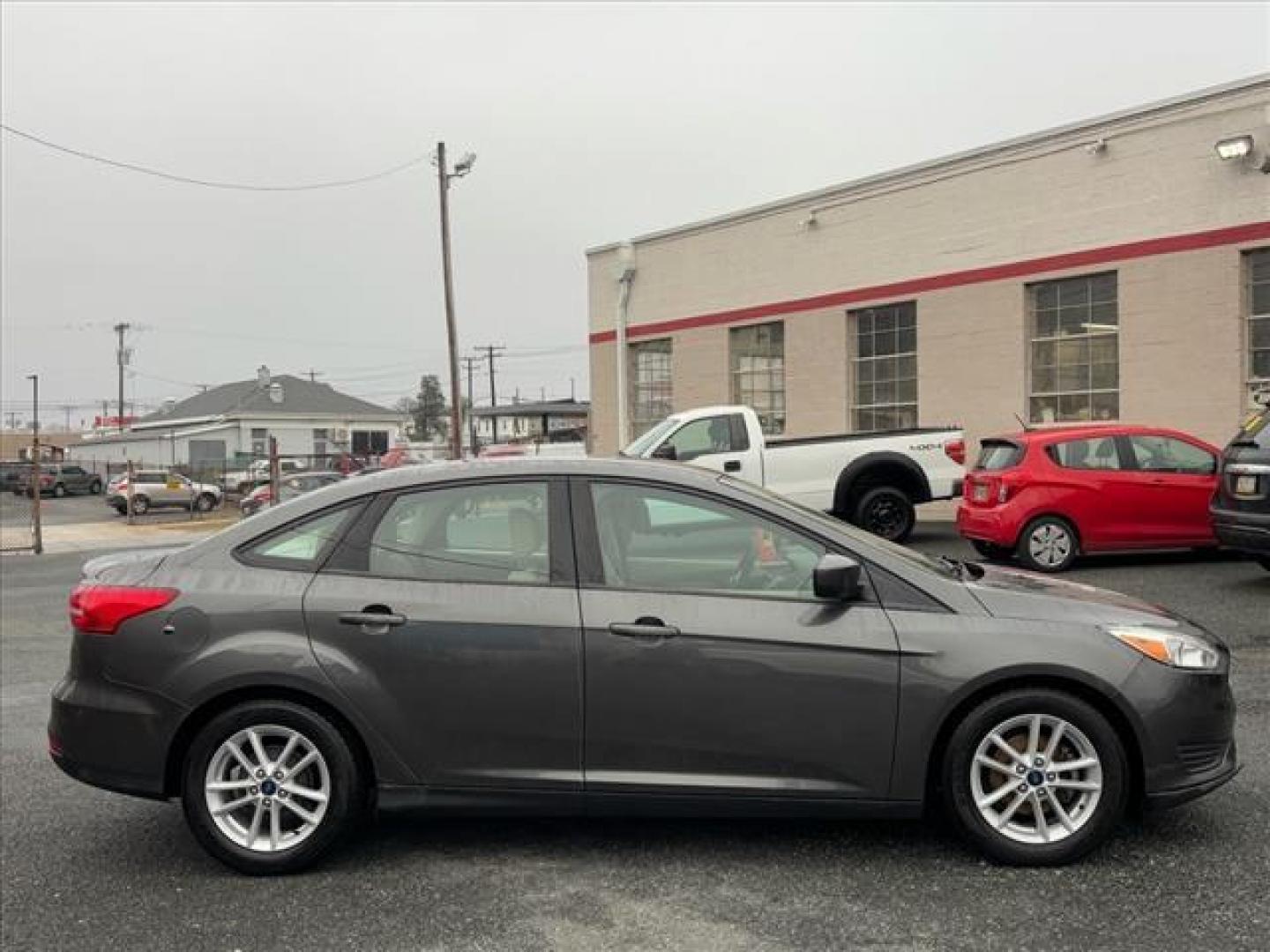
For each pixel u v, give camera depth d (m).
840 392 17.97
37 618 11.95
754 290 19.34
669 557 4.21
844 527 4.31
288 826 4.21
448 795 4.12
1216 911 3.60
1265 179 13.02
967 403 16.19
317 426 65.56
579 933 3.61
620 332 21.78
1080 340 15.03
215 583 4.25
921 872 3.99
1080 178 14.78
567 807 4.10
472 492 4.34
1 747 6.30
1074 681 3.94
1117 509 10.81
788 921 3.64
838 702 3.98
